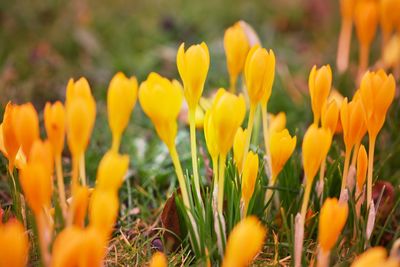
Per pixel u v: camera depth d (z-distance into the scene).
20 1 1.42
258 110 0.79
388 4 0.93
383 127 0.87
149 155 0.90
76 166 0.63
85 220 0.71
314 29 1.47
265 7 1.55
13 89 1.03
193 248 0.70
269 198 0.75
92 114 0.63
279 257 0.73
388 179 0.84
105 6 1.52
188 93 0.67
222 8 1.53
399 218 0.79
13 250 0.59
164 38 1.33
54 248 0.61
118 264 0.72
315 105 0.70
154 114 0.64
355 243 0.70
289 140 0.70
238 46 0.76
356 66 1.14
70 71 1.16
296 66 1.23
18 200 0.70
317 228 0.74
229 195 0.70
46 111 0.64
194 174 0.69
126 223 0.79
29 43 1.26
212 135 0.67
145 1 1.57
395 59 0.98
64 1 1.45
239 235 0.59
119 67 1.18
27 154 0.63
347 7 0.98
